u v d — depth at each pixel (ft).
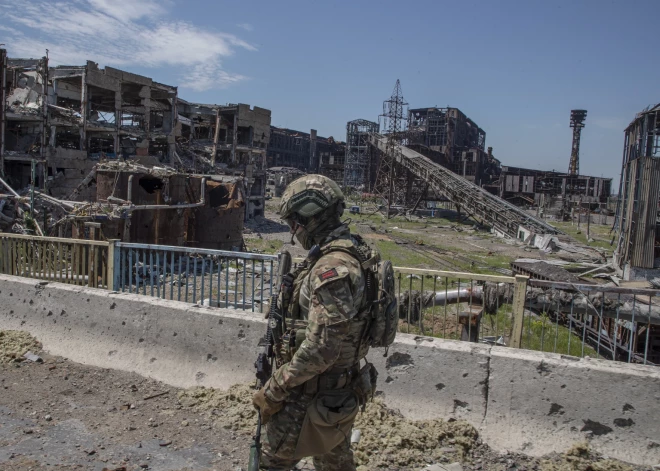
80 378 16.67
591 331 28.78
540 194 252.01
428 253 88.48
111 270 20.43
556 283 16.11
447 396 13.82
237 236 62.44
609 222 200.13
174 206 51.85
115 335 17.92
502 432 13.09
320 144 368.68
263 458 8.68
